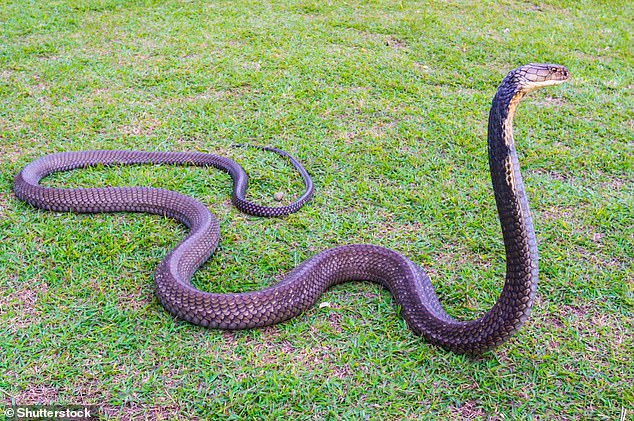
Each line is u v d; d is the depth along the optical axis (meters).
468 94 2.63
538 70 1.17
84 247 1.68
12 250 1.66
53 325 1.44
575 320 1.50
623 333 1.46
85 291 1.53
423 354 1.38
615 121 2.43
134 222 1.79
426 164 2.11
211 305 1.43
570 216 1.86
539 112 2.48
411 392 1.31
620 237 1.76
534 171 2.10
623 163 2.13
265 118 2.38
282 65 2.84
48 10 3.55
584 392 1.32
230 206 1.89
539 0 4.07
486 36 3.34
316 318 1.48
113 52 2.96
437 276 1.63
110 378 1.32
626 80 2.82
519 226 1.20
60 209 1.80
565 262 1.67
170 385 1.32
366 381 1.33
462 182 2.02
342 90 2.61
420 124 2.37
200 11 3.60
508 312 1.27
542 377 1.35
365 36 3.29
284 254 1.69
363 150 2.19
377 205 1.90
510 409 1.29
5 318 1.45
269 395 1.29
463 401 1.30
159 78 2.67
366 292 1.57
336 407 1.28
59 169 2.01
